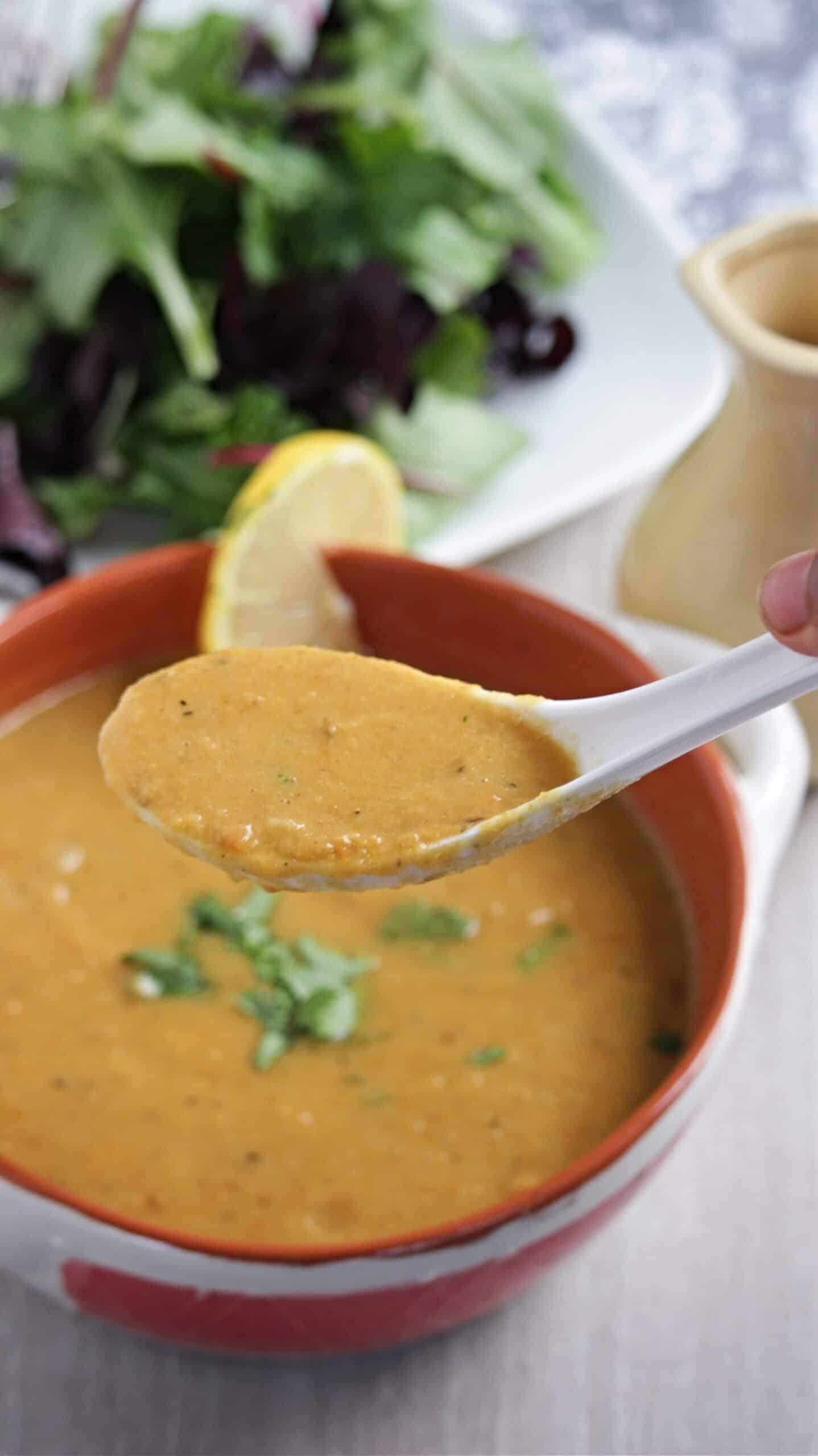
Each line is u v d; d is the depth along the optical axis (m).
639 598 0.68
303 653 0.53
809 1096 0.63
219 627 0.63
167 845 0.62
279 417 0.76
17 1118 0.58
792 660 0.50
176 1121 0.58
